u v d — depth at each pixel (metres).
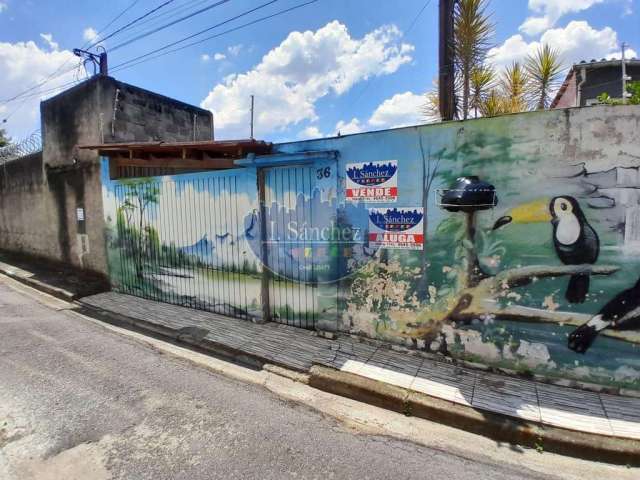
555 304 3.81
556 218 3.73
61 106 9.20
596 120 3.51
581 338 3.73
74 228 9.23
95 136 8.36
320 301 5.25
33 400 3.76
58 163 9.45
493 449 3.15
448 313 4.32
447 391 3.79
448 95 6.13
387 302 4.71
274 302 5.78
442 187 4.21
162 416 3.52
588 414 3.38
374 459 2.98
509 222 3.92
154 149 6.24
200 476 2.74
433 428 3.44
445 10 6.05
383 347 4.80
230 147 5.48
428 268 4.39
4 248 12.66
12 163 11.41
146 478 2.71
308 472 2.81
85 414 3.52
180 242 6.78
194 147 5.67
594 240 3.61
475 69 7.37
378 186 4.61
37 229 10.72
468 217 4.11
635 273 3.51
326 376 4.13
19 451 2.97
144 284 7.49
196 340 5.32
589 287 3.67
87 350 5.11
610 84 9.63
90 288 8.02
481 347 4.18
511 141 3.84
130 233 7.61
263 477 2.74
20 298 7.77
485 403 3.58
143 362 4.75
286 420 3.52
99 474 2.74
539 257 3.84
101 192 8.19
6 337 5.55
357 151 4.71
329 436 3.28
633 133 3.42
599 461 3.00
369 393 3.86
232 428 3.36
